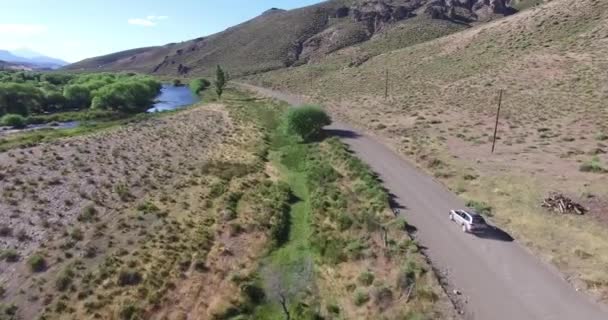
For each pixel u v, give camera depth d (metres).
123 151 59.69
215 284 28.98
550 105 69.00
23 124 90.94
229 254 32.62
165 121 83.00
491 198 37.41
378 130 66.56
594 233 30.00
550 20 109.50
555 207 34.00
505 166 45.22
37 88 115.81
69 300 27.23
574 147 50.69
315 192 43.19
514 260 27.58
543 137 55.78
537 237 30.14
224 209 39.97
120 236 35.19
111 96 116.00
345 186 43.66
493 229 31.77
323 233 34.62
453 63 107.62
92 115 102.31
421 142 57.06
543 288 24.64
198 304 26.91
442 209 36.00
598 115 61.28
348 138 62.53
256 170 52.53
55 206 40.38
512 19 124.62
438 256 28.14
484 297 23.86
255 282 29.11
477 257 27.98
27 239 34.44
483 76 91.44
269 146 64.69
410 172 46.22
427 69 109.75
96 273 29.77
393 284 25.89
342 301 26.16
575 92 71.75
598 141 52.25
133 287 28.41
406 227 32.47
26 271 30.19
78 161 54.12
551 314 22.44
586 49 87.75
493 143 51.03
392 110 80.88
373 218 34.03
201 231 35.94
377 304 24.62
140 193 44.28
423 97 87.81
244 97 117.94
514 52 99.75
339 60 166.38
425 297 23.91
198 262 31.06
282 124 73.25
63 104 118.75
